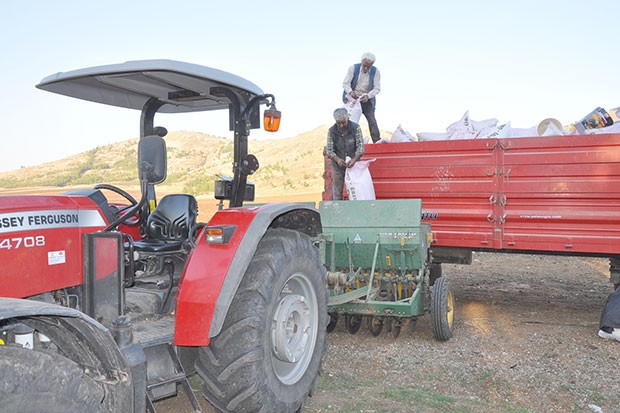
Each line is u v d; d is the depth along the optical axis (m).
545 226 6.66
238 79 3.91
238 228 3.45
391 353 5.62
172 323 3.53
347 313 5.90
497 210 6.83
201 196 48.25
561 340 6.07
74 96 4.19
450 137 7.46
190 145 105.31
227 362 3.25
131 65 3.54
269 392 3.35
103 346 2.52
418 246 6.13
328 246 6.50
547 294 8.73
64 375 2.28
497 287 9.30
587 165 6.39
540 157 6.58
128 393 2.58
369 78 8.52
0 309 2.07
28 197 2.97
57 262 3.00
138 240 4.45
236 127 4.09
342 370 5.11
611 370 5.09
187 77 3.75
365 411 4.14
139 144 3.23
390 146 7.26
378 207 6.35
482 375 4.97
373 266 6.15
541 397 4.49
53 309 2.23
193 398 3.17
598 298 8.43
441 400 4.38
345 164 7.20
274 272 3.47
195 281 3.27
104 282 3.09
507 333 6.39
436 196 7.11
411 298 5.86
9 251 2.77
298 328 3.73
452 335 6.29
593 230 6.46
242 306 3.34
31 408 2.17
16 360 2.13
